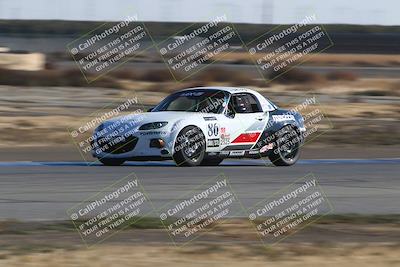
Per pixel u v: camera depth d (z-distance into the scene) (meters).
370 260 21.67
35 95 93.69
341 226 27.38
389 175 41.56
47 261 20.69
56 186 34.66
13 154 48.28
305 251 22.73
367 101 97.19
